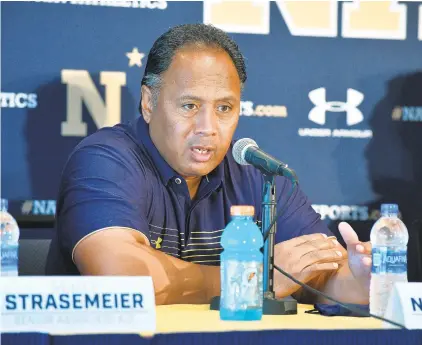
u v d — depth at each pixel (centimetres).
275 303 408
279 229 565
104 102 715
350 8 746
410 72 754
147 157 537
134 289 322
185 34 517
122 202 493
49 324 312
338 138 746
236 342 310
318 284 483
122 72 717
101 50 713
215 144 513
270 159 412
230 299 376
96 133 548
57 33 707
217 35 519
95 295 318
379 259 432
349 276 471
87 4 710
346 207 747
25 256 604
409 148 755
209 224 556
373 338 322
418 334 327
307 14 740
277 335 314
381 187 752
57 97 708
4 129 700
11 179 701
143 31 719
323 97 744
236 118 518
